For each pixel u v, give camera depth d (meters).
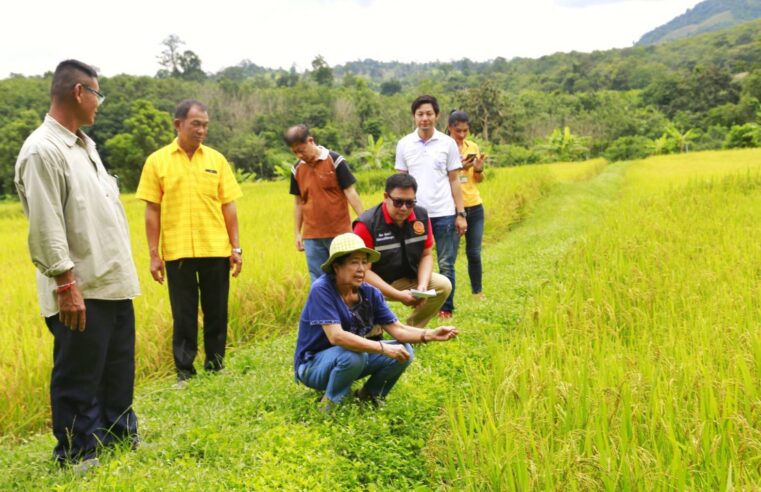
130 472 3.85
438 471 3.92
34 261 4.09
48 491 3.79
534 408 4.07
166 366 6.97
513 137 74.56
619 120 77.69
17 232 19.44
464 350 6.18
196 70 133.50
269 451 4.11
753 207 12.70
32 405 5.65
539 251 11.81
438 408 4.88
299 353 5.02
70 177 4.22
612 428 3.77
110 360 4.58
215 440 4.31
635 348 5.36
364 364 4.80
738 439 3.66
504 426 3.75
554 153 62.69
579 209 19.69
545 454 3.45
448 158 7.49
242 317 7.87
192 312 6.24
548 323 6.14
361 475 4.04
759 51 135.12
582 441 3.77
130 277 4.54
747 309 5.93
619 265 8.18
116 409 4.62
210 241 6.19
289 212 16.14
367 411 4.74
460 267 11.05
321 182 6.90
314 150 6.87
